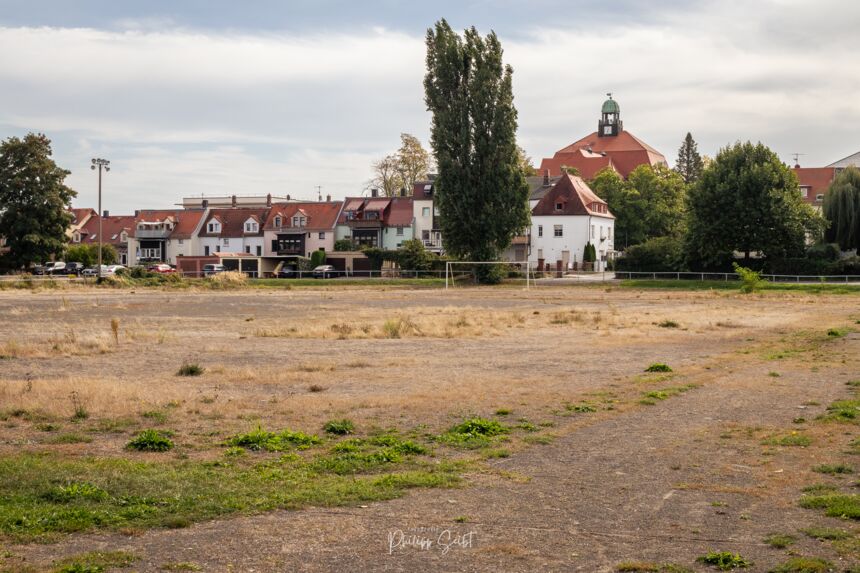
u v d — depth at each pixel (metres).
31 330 36.22
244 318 44.25
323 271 102.50
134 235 134.38
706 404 17.53
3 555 8.30
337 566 8.09
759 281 72.06
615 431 14.77
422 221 120.81
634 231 125.75
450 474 11.73
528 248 114.00
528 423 15.45
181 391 19.30
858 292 68.25
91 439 14.09
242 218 131.25
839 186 90.12
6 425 15.15
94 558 8.20
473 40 85.69
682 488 10.94
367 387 20.17
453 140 84.81
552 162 154.62
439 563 8.18
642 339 33.00
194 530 9.22
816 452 12.90
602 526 9.35
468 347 30.03
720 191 84.88
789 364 24.36
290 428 15.12
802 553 8.39
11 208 97.44
